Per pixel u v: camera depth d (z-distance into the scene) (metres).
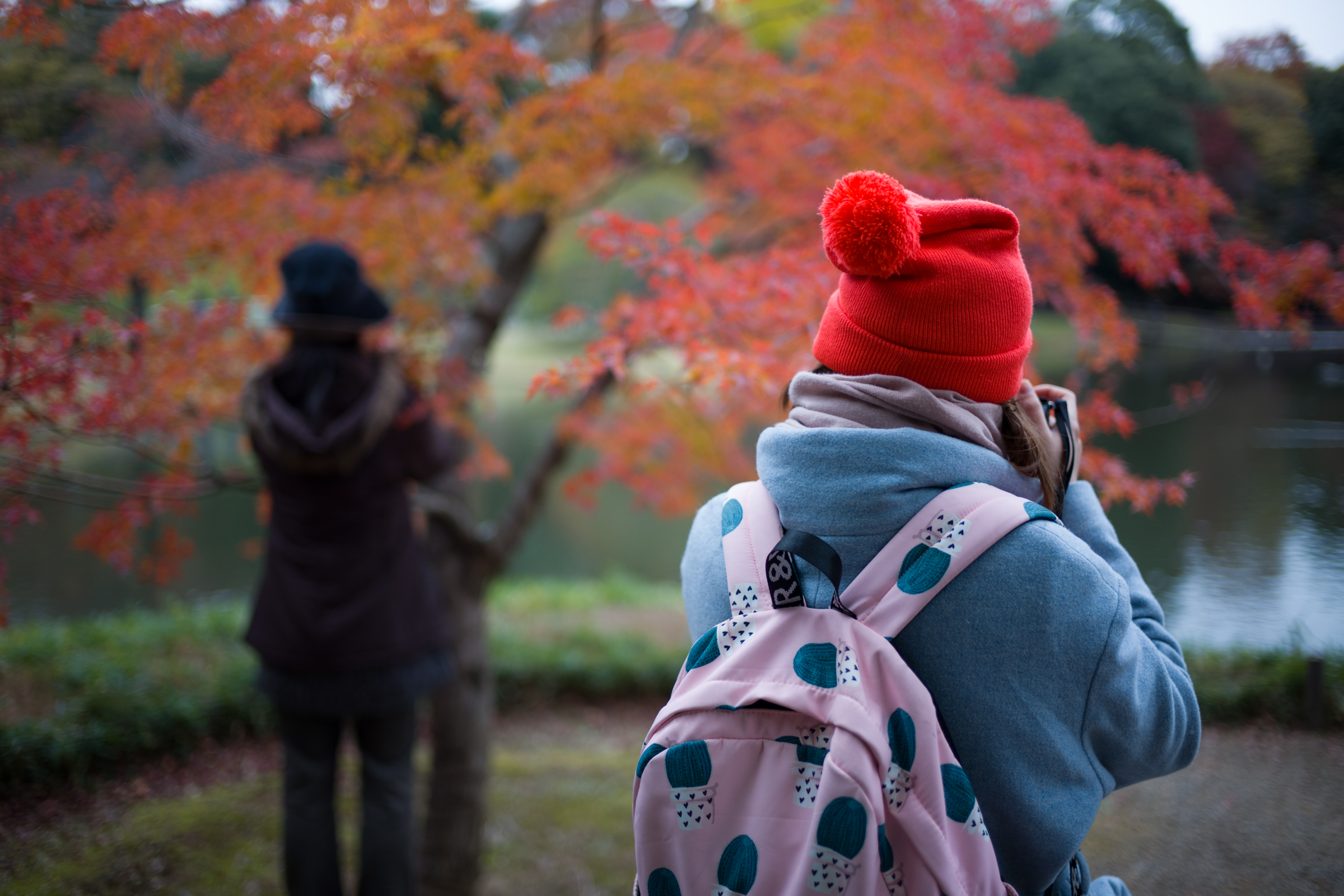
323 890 2.15
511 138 2.80
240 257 2.57
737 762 0.82
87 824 2.11
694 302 2.16
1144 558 1.94
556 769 4.55
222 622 4.99
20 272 1.70
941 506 0.83
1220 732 1.62
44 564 3.03
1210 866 1.40
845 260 0.85
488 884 3.35
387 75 2.31
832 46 2.89
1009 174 2.18
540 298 12.09
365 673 2.15
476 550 3.46
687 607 1.01
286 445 2.06
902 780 0.77
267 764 3.33
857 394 0.89
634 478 3.89
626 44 3.72
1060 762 0.82
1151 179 1.89
